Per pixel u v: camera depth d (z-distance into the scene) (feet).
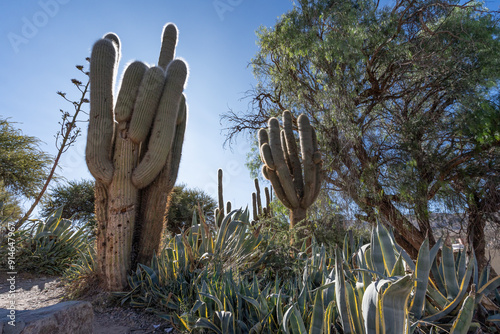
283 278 14.67
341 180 29.17
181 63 17.67
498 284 10.04
